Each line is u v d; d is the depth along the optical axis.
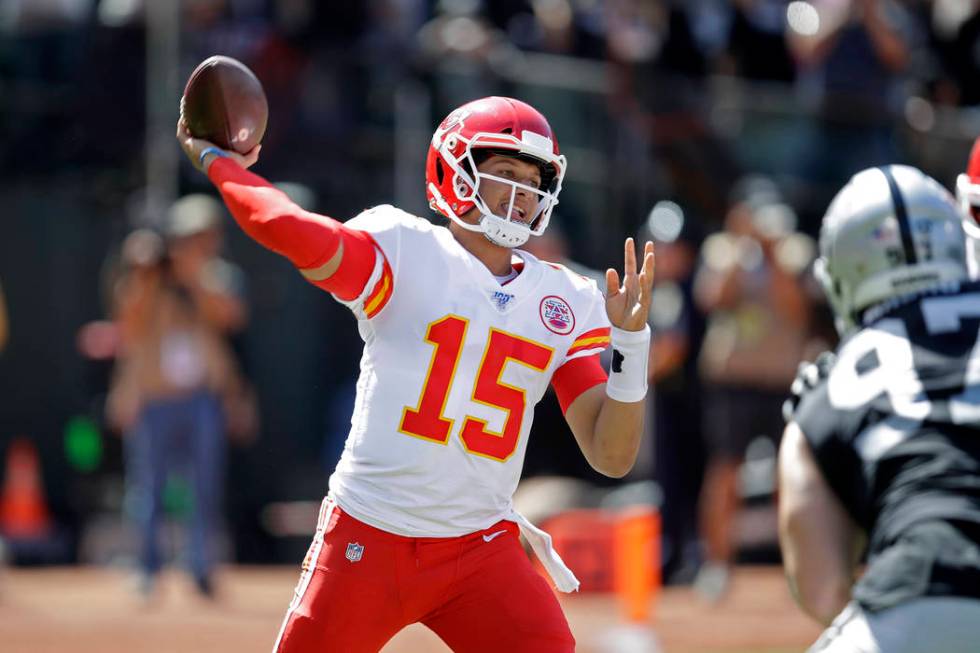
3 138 40.94
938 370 11.82
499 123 13.65
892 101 48.53
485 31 43.19
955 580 11.02
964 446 11.49
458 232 14.12
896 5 51.41
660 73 45.25
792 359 36.53
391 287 13.39
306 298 45.06
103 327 43.03
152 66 40.81
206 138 13.28
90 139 41.09
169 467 34.16
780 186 46.88
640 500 37.97
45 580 38.72
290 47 40.34
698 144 45.66
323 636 13.55
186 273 33.91
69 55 41.12
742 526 43.44
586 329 14.22
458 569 13.66
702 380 38.97
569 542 28.47
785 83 47.31
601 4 46.00
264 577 39.47
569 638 13.66
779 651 28.89
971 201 14.18
